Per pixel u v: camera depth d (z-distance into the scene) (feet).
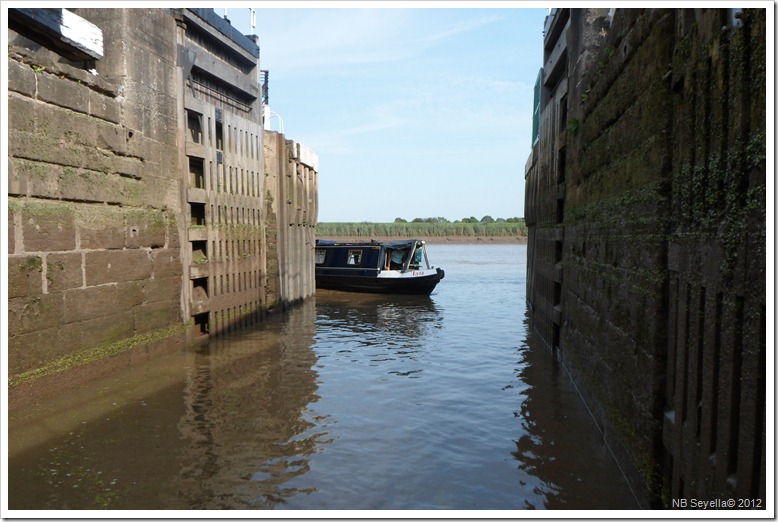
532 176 63.52
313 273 79.97
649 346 18.01
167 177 40.57
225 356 41.34
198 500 19.20
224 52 53.62
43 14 28.48
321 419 27.45
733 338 11.89
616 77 23.76
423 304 73.31
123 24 35.22
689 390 14.53
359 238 271.90
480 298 79.92
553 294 42.68
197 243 46.14
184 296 43.01
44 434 25.35
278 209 63.52
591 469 21.74
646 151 18.89
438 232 308.19
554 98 45.19
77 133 30.60
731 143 12.19
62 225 29.35
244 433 25.53
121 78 35.17
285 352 42.96
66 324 29.63
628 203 21.22
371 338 49.14
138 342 36.65
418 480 20.74
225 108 54.29
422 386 33.37
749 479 11.02
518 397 31.19
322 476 21.07
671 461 16.42
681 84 16.20
